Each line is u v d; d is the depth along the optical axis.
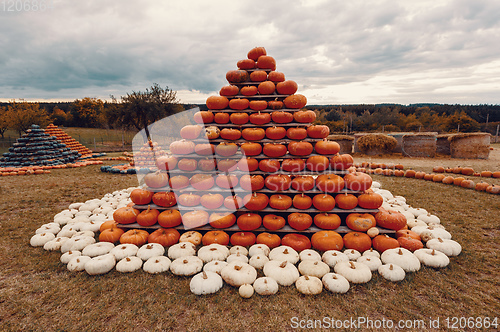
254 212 3.83
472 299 2.62
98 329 2.27
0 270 3.21
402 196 6.22
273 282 2.77
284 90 4.02
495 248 3.64
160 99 18.84
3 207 5.77
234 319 2.39
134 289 2.80
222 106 3.95
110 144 26.41
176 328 2.29
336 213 3.93
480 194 6.29
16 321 2.38
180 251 3.40
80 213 5.06
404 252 3.26
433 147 13.42
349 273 2.91
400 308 2.51
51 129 16.88
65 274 3.10
